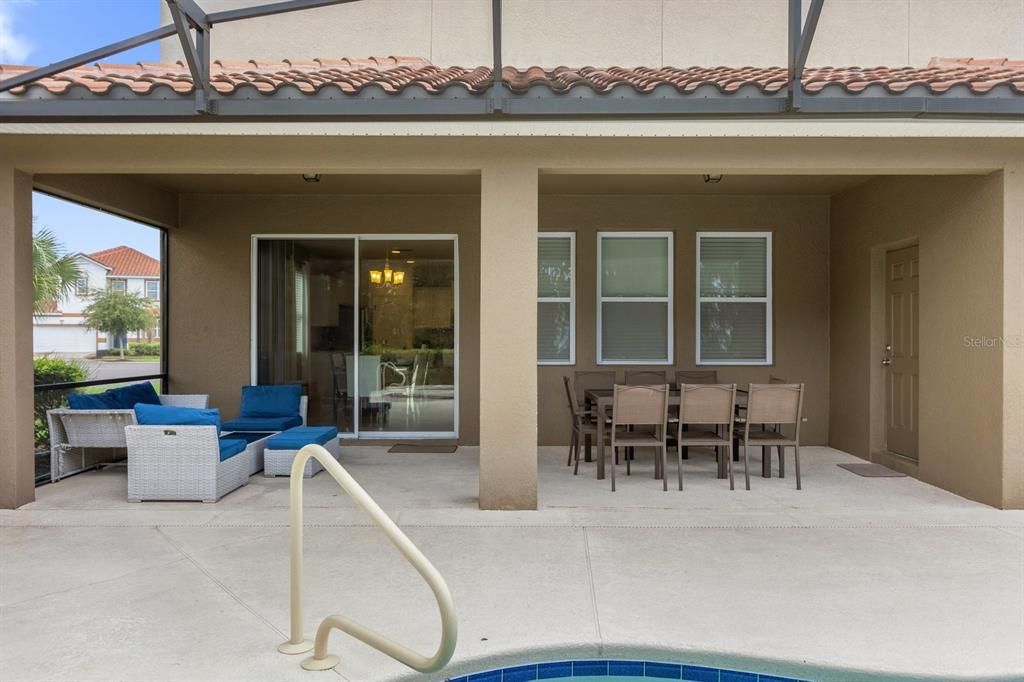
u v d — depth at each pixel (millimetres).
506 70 5867
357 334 8570
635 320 8508
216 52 7152
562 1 7121
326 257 8562
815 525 4906
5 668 2840
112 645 3053
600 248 8484
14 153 5219
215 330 8484
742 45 7117
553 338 8508
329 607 3471
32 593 3652
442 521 4996
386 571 3988
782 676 2898
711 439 6145
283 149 5242
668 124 4805
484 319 5238
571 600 3541
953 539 4586
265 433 7316
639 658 3031
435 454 7820
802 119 4621
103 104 4508
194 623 3287
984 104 4422
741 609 3426
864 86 4410
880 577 3871
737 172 5359
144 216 7555
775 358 8461
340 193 8359
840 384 8141
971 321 5621
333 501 5629
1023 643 3047
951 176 5875
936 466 6129
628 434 6555
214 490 5566
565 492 5918
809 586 3734
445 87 4559
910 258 6883
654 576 3889
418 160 5234
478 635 3133
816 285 8453
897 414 7117
